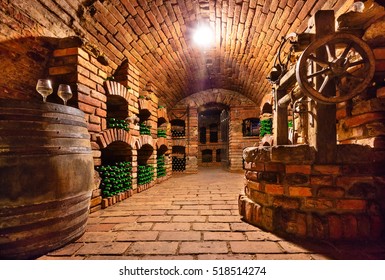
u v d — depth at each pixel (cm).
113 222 251
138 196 396
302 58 186
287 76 239
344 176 201
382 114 204
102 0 317
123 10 355
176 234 214
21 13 239
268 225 221
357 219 196
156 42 473
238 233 214
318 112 205
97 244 194
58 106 185
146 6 372
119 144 401
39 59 276
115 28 371
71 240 197
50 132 175
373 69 179
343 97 185
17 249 165
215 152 1289
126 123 398
